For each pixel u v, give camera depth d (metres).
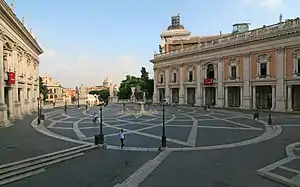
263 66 49.94
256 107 51.62
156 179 13.39
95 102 92.31
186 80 69.25
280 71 46.09
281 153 17.89
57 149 19.02
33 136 24.41
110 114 48.22
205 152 18.80
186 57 68.56
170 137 24.39
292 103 46.72
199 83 64.81
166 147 20.34
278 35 45.50
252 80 51.88
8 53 34.19
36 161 16.05
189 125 32.00
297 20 42.84
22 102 42.84
